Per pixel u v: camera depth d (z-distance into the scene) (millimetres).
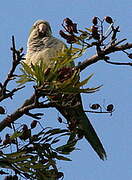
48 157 5781
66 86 5414
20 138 5668
